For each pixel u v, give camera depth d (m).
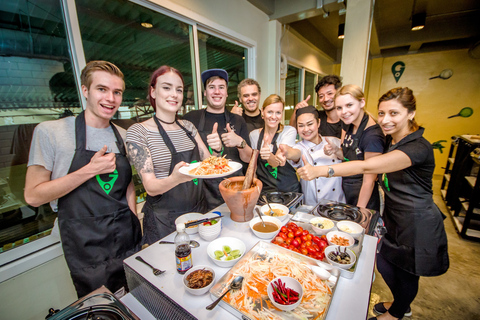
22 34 1.32
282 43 3.86
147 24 1.97
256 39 3.29
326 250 0.89
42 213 1.49
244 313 0.63
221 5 2.60
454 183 3.41
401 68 5.62
